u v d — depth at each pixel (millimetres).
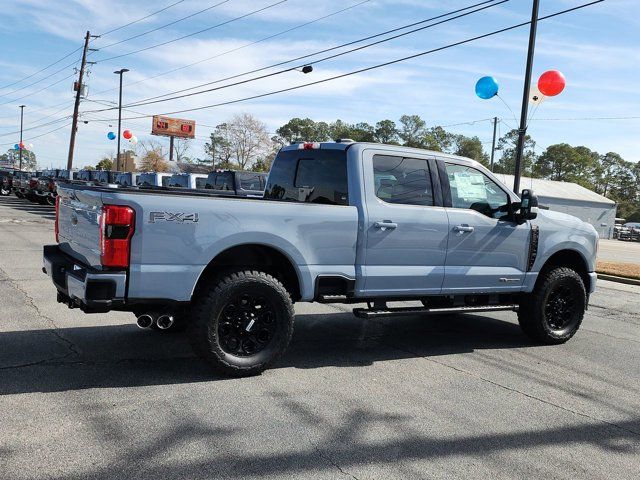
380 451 3551
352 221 5195
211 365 4691
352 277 5238
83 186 5051
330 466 3316
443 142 98750
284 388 4617
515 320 8062
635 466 3543
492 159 53188
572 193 54500
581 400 4727
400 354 5895
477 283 6004
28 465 3129
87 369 4820
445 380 5070
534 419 4242
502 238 6094
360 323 7316
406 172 5621
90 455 3283
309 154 5922
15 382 4418
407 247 5500
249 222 4734
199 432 3676
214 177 16906
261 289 4781
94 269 4414
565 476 3359
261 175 16688
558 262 7020
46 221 19766
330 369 5223
